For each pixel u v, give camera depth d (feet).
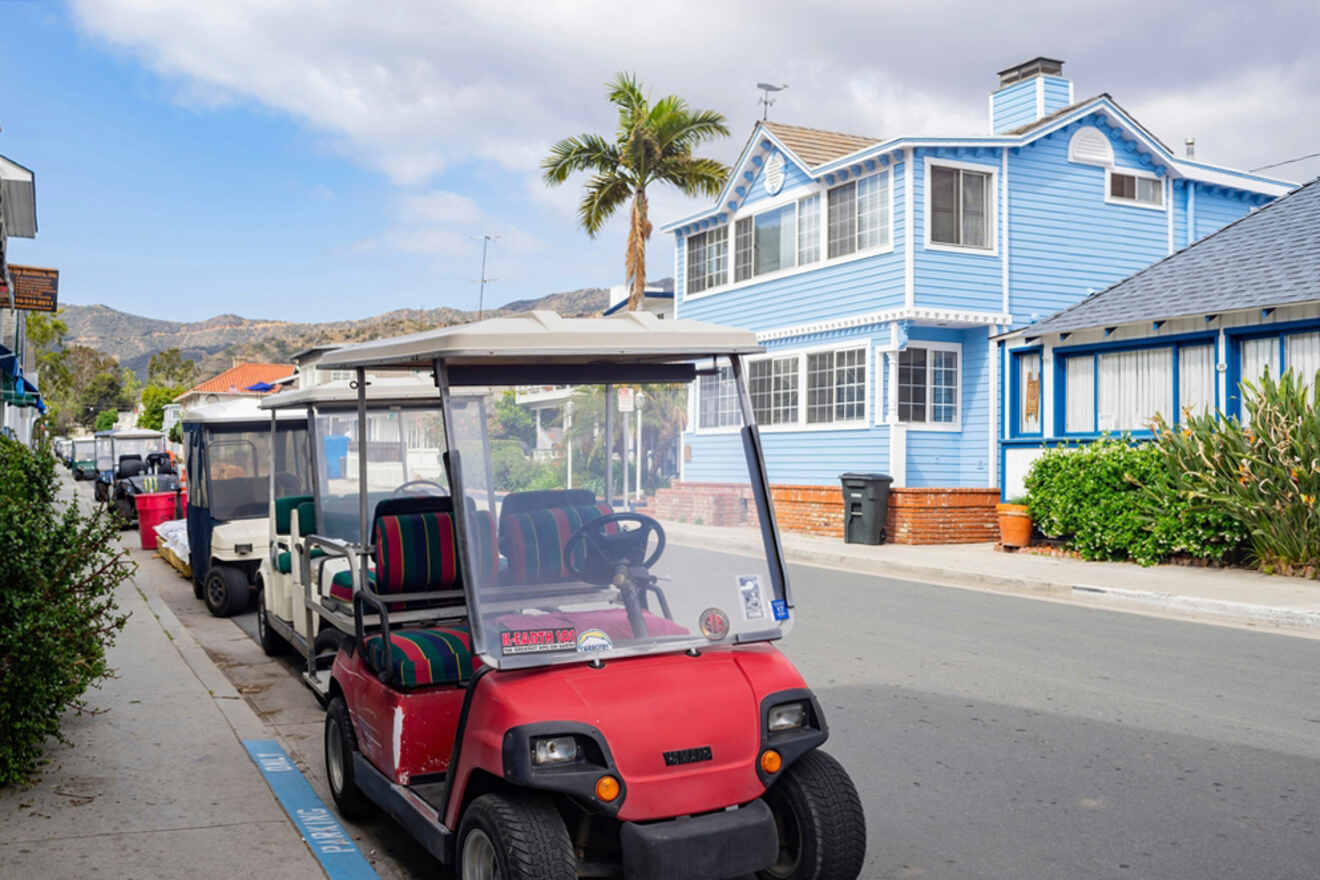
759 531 14.17
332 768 17.94
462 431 13.82
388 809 15.17
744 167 77.36
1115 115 68.95
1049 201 67.82
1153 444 47.06
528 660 12.71
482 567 13.32
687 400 14.99
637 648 13.35
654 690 12.64
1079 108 67.82
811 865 13.05
